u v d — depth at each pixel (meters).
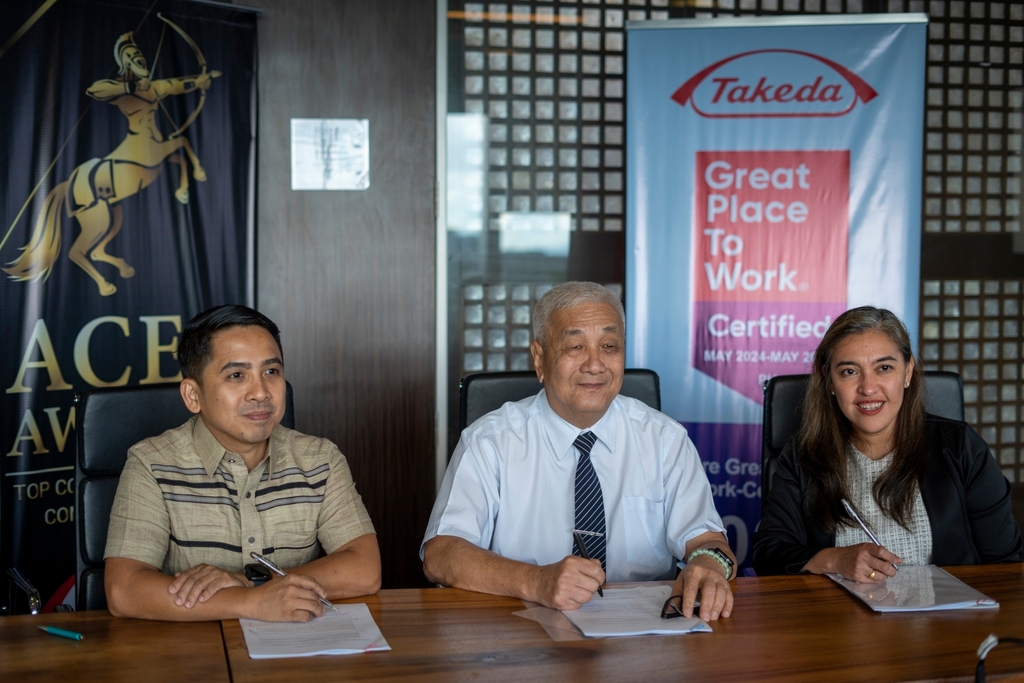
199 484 1.81
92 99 2.93
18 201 2.79
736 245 3.48
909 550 2.04
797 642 1.44
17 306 2.80
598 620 1.53
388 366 3.56
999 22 3.65
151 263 3.10
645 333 3.51
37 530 2.86
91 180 2.94
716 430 3.54
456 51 3.53
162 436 1.86
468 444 2.06
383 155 3.49
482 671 1.32
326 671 1.32
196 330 1.78
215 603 1.54
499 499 2.05
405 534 3.61
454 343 3.61
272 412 1.79
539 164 3.60
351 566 1.70
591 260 3.64
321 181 3.47
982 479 2.07
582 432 2.05
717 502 3.56
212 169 3.21
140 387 2.03
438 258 3.55
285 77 3.42
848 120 3.44
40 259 2.84
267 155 3.43
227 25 3.21
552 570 1.63
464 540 1.84
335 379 3.53
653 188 3.48
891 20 3.40
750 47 3.43
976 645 1.43
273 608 1.53
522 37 3.56
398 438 3.58
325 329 3.51
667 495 2.10
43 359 2.87
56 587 2.91
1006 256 3.71
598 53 3.60
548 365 1.99
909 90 3.42
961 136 3.66
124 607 1.56
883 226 3.46
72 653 1.39
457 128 3.55
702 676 1.30
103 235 2.98
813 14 3.59
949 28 3.63
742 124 3.45
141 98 3.04
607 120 3.61
